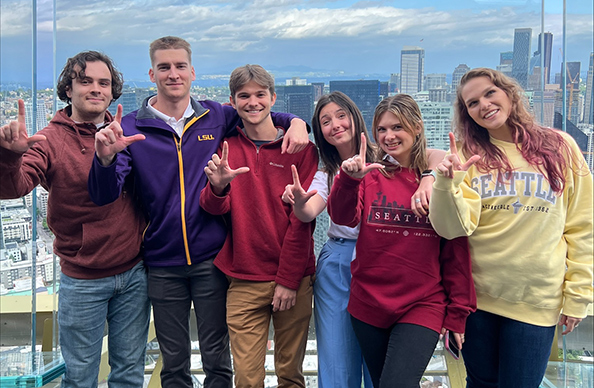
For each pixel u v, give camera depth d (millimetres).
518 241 1528
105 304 1830
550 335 1563
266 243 1785
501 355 1600
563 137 1595
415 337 1516
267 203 1801
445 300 1590
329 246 1861
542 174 1524
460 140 1679
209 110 1894
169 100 1812
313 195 1636
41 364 1928
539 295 1531
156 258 1808
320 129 1834
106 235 1764
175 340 1834
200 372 2426
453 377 2293
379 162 1720
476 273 1596
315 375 2398
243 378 1752
